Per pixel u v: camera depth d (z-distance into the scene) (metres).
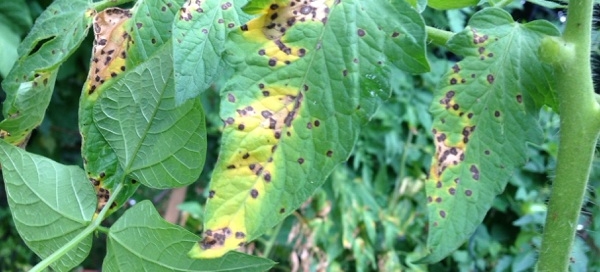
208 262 0.15
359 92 0.12
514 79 0.15
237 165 0.12
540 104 0.15
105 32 0.16
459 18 0.53
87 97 0.16
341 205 0.61
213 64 0.13
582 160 0.14
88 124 0.16
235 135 0.12
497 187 0.15
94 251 0.68
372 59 0.12
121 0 0.17
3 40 0.46
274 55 0.12
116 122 0.15
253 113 0.12
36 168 0.16
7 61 0.46
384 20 0.12
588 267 0.40
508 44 0.15
